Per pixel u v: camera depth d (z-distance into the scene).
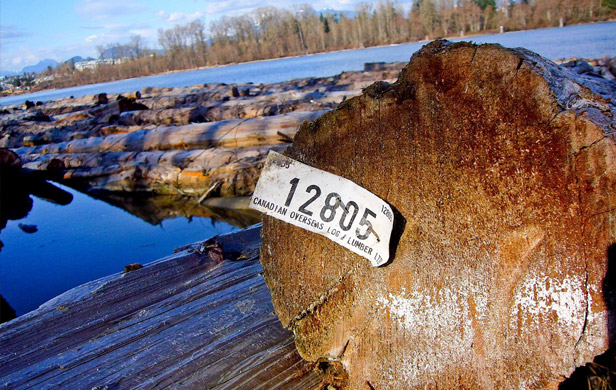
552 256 1.41
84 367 2.19
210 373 2.06
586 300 1.39
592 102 1.42
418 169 1.57
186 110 14.76
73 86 109.94
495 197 1.46
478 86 1.42
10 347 2.38
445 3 63.31
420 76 1.50
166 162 10.84
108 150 12.84
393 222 1.62
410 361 1.67
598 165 1.29
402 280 1.65
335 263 1.77
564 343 1.43
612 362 1.51
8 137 16.77
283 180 1.74
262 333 2.30
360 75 22.42
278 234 1.90
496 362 1.52
